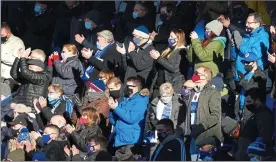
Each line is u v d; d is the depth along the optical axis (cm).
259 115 4003
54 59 4706
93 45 4766
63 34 5131
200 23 4625
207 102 4044
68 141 4188
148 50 4575
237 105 4206
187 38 4778
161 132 3903
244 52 4281
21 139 4272
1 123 4500
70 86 4662
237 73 4306
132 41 4681
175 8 4788
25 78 4606
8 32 4875
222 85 4294
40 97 4497
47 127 4181
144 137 4206
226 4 4581
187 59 4419
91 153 4041
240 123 4109
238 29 4475
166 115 4172
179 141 3866
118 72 4697
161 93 4188
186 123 4088
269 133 3975
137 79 4294
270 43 4281
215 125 4031
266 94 4216
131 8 4969
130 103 4250
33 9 5303
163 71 4434
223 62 4419
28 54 4647
